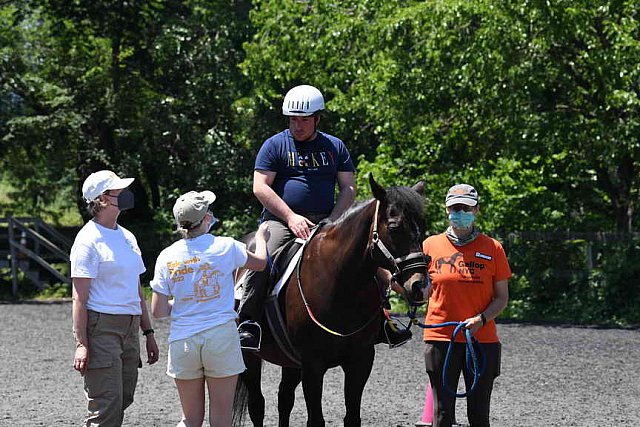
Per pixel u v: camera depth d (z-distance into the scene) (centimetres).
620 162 1722
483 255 612
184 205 579
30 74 2508
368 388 1030
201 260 575
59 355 1327
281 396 721
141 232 2553
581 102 1758
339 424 823
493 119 1747
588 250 1773
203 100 2572
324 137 712
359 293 625
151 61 2609
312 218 698
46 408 919
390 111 1822
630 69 1556
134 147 2616
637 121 1588
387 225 581
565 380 1077
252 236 714
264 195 687
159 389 1029
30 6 2511
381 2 1842
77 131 2559
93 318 567
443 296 612
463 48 1678
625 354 1284
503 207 1892
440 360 609
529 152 1684
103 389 565
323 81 2075
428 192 1855
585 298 1745
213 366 570
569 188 2042
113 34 2527
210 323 568
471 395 603
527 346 1366
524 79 1616
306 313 640
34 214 2980
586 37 1602
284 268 671
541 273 1809
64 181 2741
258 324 657
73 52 2612
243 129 2519
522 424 827
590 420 844
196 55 2570
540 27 1593
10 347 1415
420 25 1694
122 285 576
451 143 1881
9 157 2700
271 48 2070
